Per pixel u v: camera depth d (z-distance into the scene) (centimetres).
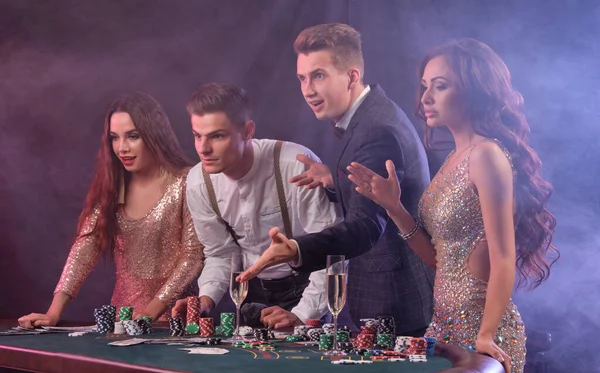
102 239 377
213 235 374
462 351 226
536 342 488
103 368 216
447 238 271
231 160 350
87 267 377
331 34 350
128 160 372
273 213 370
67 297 366
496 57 273
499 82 270
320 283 350
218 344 254
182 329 284
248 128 356
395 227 343
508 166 257
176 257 381
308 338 266
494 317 245
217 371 196
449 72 272
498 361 221
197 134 348
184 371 196
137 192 381
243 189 365
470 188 264
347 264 368
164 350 237
